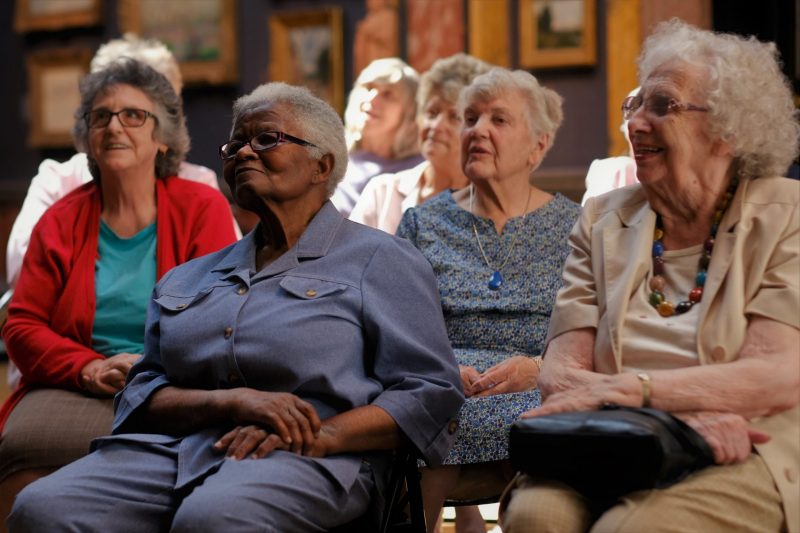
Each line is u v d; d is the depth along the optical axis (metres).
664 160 3.08
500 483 3.63
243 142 3.42
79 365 4.03
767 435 2.80
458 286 4.00
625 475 2.61
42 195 5.33
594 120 7.57
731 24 6.84
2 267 9.63
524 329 3.93
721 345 2.91
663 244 3.17
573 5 7.52
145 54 5.79
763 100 3.03
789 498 2.77
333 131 3.47
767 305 2.89
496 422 3.59
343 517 3.05
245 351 3.21
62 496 3.08
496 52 7.69
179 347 3.31
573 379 3.05
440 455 3.19
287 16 8.34
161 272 4.27
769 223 2.98
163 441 3.23
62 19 9.18
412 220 4.24
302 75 8.32
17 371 4.78
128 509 3.10
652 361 3.02
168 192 4.45
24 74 9.47
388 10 7.94
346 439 3.07
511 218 4.11
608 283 3.16
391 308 3.30
